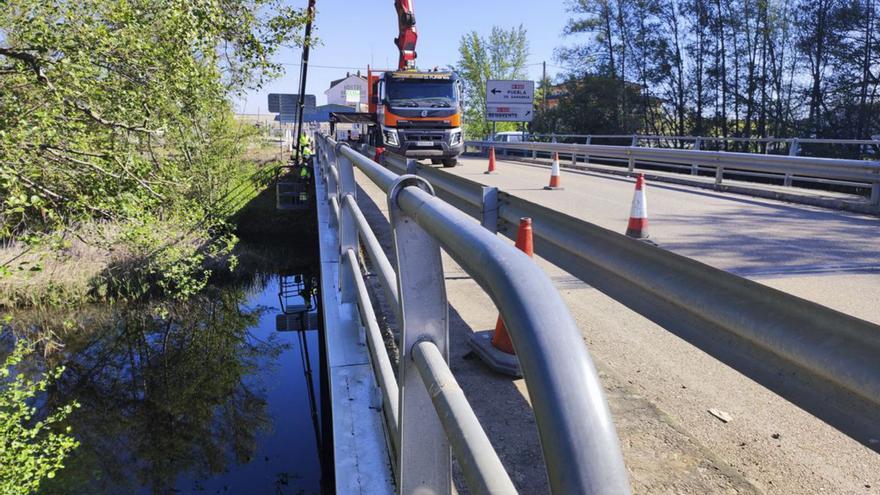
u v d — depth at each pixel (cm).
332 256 585
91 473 1003
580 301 553
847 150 2747
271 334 1756
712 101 3681
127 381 1415
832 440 299
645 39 3844
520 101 3647
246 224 3062
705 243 794
